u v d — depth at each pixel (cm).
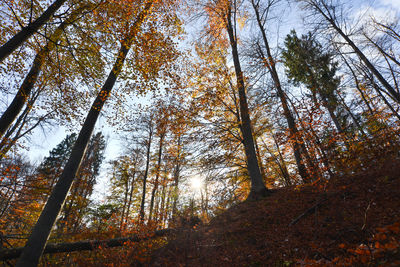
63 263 745
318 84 1302
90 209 1393
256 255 454
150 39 689
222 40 1416
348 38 1271
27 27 475
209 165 1055
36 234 460
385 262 238
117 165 1783
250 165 902
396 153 772
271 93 1054
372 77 1316
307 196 668
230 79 1161
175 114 1091
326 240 412
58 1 536
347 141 888
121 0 645
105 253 637
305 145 884
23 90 652
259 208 712
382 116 1088
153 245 689
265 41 1165
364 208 479
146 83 705
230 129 1124
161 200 1825
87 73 671
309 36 1408
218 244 555
